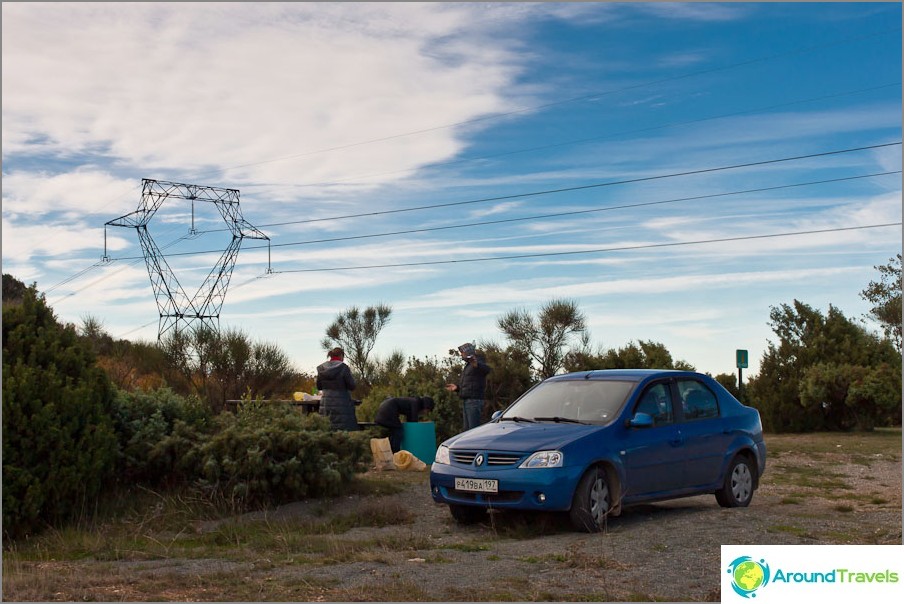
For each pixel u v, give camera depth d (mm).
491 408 21391
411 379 19750
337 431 12203
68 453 9891
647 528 9250
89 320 24266
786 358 28688
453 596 6277
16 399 9617
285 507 11117
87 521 9977
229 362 21828
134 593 6477
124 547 8773
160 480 11602
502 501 9281
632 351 26656
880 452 19641
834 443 22312
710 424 10898
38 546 8891
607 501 9469
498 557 7711
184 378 22062
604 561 7336
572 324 25719
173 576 7016
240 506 10844
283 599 6234
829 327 29062
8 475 9266
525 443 9406
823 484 14117
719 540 8281
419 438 16141
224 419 12219
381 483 12805
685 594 6340
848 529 9086
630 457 9711
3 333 10055
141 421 11648
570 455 9195
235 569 7316
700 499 12156
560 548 8164
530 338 25703
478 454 9531
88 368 10914
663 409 10469
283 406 12609
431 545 8492
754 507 11117
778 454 19250
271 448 11250
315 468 11500
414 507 11297
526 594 6312
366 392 29156
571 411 10328
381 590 6438
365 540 8719
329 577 6941
